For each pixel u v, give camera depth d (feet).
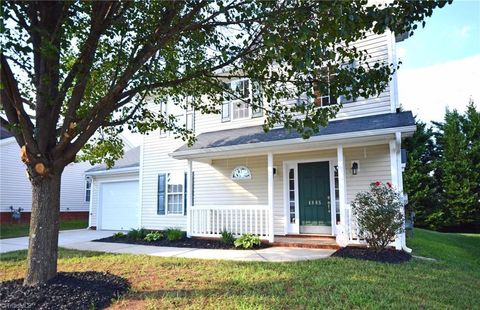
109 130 22.72
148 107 43.55
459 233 57.31
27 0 12.77
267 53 13.05
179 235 34.14
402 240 25.75
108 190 52.42
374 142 27.43
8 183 57.72
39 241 15.23
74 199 67.56
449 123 66.39
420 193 61.21
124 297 15.01
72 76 15.70
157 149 44.62
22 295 14.01
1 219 56.24
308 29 11.62
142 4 16.62
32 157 14.76
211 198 39.14
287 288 15.81
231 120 39.27
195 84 20.65
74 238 39.14
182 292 15.51
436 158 65.87
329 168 32.63
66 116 15.31
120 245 32.27
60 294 14.29
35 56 15.38
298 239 30.71
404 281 17.07
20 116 14.29
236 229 32.60
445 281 17.54
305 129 28.19
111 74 19.71
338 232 27.25
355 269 19.48
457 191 59.88
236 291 15.40
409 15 12.60
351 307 13.17
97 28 15.06
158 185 43.86
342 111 31.78
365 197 24.21
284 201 33.96
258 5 12.73
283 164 34.63
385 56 29.86
